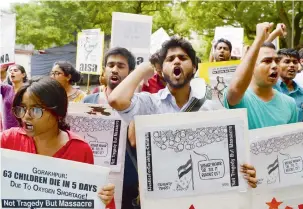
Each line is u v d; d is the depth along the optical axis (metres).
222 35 7.11
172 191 2.67
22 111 2.48
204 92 3.02
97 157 3.02
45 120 2.49
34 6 19.84
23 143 2.60
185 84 2.89
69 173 2.55
